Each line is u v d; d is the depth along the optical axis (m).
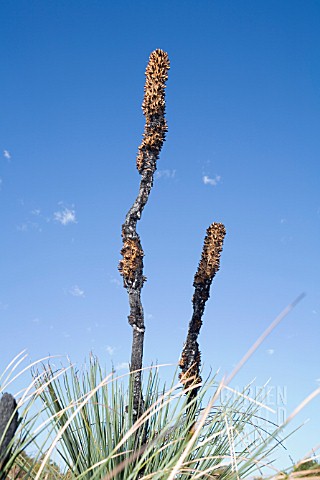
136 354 3.66
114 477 2.79
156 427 3.04
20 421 1.80
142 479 1.95
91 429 3.05
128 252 3.84
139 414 3.31
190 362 4.09
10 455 1.76
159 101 4.08
